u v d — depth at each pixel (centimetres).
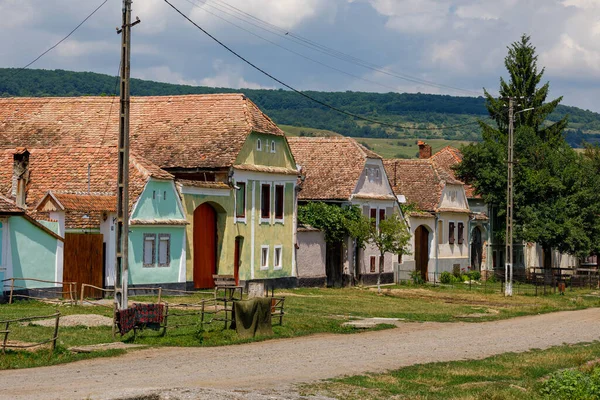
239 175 6303
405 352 3978
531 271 11012
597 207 9662
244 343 3966
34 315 4050
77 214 5216
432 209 9112
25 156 5634
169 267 5647
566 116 11681
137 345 3656
